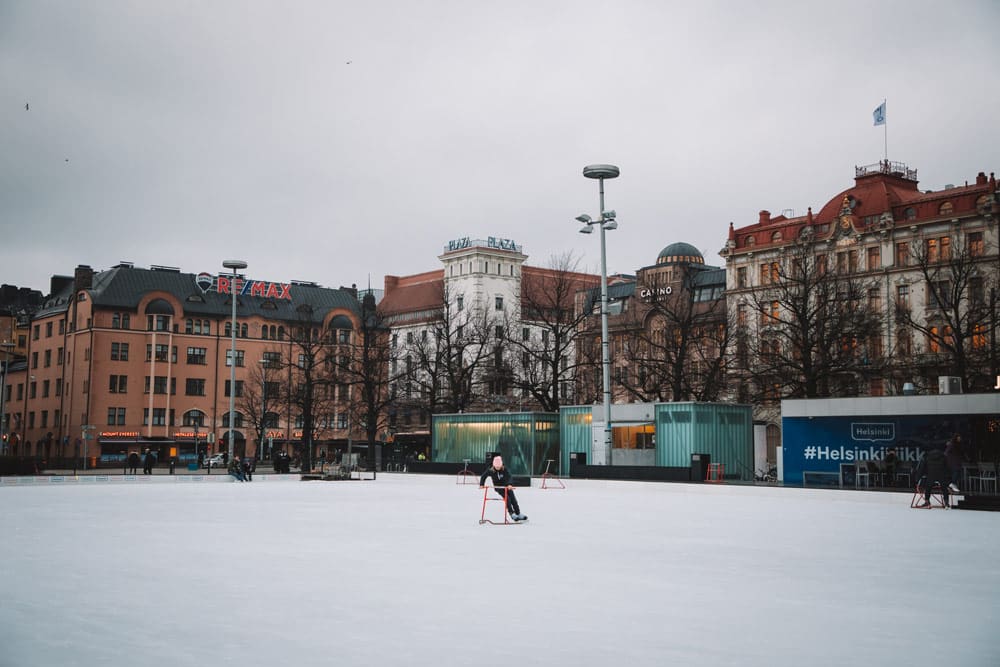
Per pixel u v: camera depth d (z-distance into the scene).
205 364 107.88
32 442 112.19
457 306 121.62
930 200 77.62
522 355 65.75
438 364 69.88
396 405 77.50
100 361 101.56
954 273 62.12
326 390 92.12
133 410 102.88
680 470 43.28
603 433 49.84
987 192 74.31
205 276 112.12
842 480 40.66
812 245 79.50
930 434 39.25
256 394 103.62
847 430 41.88
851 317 59.69
